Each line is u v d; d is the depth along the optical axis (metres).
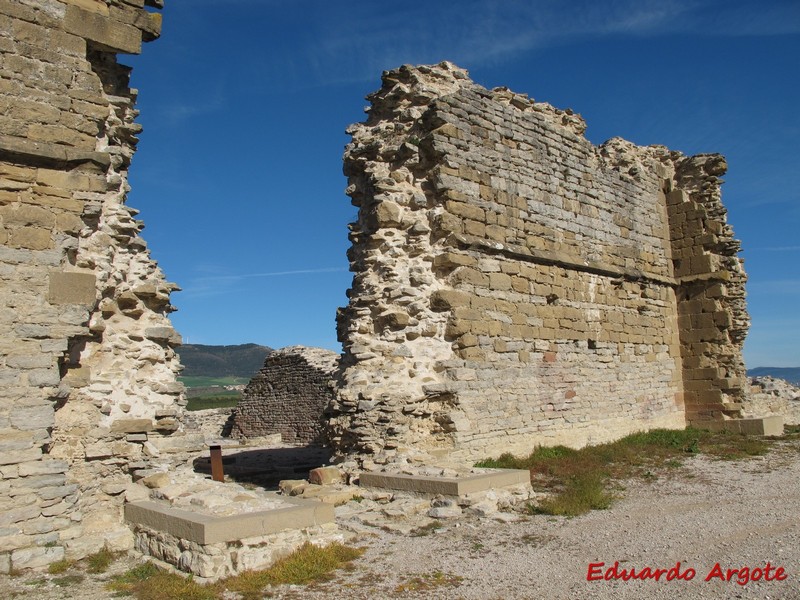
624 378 17.36
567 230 16.12
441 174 13.31
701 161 20.36
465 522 9.17
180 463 9.38
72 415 8.60
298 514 7.64
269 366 29.44
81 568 7.47
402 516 9.41
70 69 8.52
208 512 7.57
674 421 19.19
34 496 7.67
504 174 14.66
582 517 9.42
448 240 13.27
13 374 7.73
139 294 9.41
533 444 14.16
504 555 7.62
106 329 9.15
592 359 16.33
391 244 13.38
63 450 8.44
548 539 8.26
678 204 20.30
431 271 13.30
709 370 19.45
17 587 6.83
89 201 8.52
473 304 13.39
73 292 8.24
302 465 17.27
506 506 10.09
